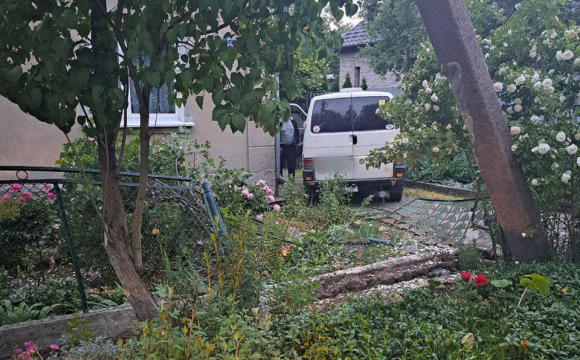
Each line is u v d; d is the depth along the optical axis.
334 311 4.16
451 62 4.85
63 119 2.71
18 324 3.75
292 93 3.13
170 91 3.23
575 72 5.17
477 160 5.08
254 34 2.83
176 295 3.62
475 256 5.77
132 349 2.85
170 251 5.14
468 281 4.57
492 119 4.88
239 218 4.67
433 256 5.92
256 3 2.74
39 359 3.50
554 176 4.86
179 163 7.01
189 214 5.41
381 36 13.50
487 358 3.33
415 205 8.67
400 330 3.73
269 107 2.76
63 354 3.66
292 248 5.96
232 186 7.21
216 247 3.83
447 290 4.98
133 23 2.90
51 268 5.01
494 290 4.48
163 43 3.00
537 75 5.04
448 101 5.71
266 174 9.80
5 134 7.35
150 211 5.22
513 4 11.19
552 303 4.16
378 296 4.46
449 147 5.62
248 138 9.49
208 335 3.19
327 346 3.39
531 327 3.77
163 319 2.83
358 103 9.23
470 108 4.91
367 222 7.48
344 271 5.29
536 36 5.41
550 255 5.24
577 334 3.62
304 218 7.82
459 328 3.79
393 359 3.38
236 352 2.73
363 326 3.71
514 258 5.25
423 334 3.60
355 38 22.81
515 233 5.16
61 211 4.06
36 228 4.90
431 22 4.82
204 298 3.46
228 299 3.31
